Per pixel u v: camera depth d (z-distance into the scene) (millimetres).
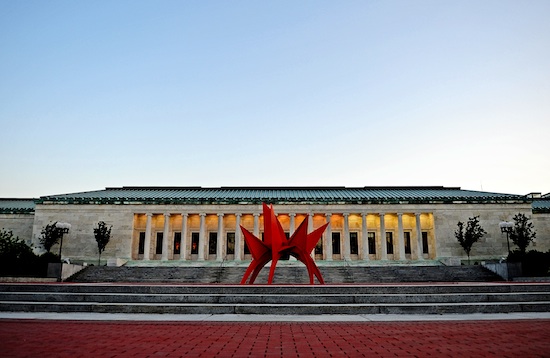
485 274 40312
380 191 69812
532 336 10977
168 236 63656
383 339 10625
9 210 64062
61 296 17938
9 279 33625
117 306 16234
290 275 40812
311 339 10648
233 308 16109
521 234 50531
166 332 11750
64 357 8586
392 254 64375
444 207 61438
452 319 14273
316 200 61406
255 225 60812
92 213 61219
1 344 9969
